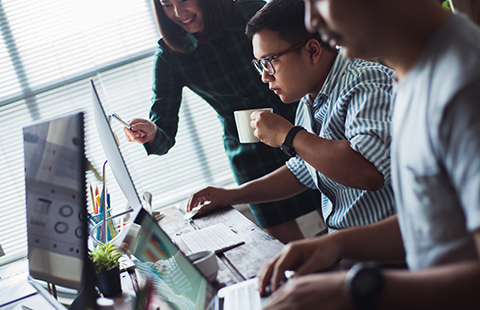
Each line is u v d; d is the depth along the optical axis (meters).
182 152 2.97
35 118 2.82
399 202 0.62
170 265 0.91
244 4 2.12
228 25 2.07
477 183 0.44
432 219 0.54
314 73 1.29
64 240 0.83
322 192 1.39
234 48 2.08
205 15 1.94
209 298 0.86
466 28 0.50
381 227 0.89
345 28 0.53
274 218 2.24
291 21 1.23
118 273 1.08
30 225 1.02
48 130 0.91
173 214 1.76
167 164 2.96
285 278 0.90
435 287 0.48
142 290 1.01
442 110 0.46
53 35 2.79
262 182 1.62
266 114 1.33
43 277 0.98
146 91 2.93
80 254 0.76
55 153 0.87
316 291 0.54
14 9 2.73
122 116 2.91
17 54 2.76
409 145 0.54
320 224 2.82
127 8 2.85
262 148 2.19
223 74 2.12
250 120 1.59
